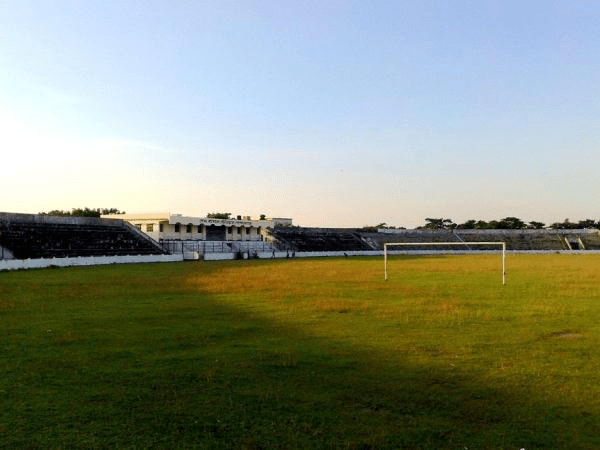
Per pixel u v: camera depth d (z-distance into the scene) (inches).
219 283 1172.5
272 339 529.7
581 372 398.6
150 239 2871.6
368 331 576.1
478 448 258.8
